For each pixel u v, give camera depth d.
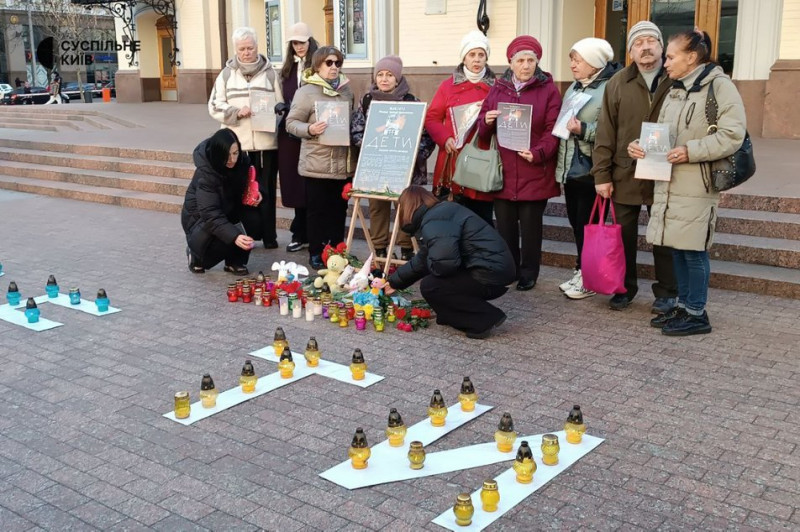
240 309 6.54
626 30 13.98
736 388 4.78
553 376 5.00
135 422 4.46
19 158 14.38
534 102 6.42
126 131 16.20
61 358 5.48
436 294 5.70
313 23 20.89
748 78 12.15
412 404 4.62
